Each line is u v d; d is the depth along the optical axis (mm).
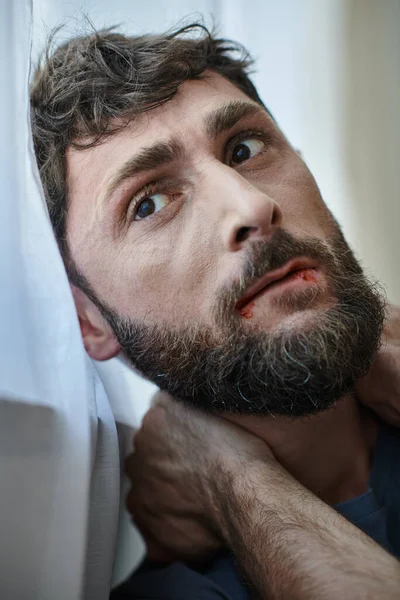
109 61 639
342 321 559
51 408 593
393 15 1129
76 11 731
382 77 1153
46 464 585
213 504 643
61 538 574
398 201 1154
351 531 540
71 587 571
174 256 597
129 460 729
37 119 660
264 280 559
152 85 618
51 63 668
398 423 695
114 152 614
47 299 588
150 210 621
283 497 582
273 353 548
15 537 576
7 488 579
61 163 646
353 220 1115
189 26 718
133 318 635
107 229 622
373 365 671
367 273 781
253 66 925
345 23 1072
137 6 790
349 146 1098
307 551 519
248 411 613
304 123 1051
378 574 489
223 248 571
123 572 730
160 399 714
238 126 641
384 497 669
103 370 725
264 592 535
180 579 672
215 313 575
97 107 619
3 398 586
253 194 561
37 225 581
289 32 999
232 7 931
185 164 607
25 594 576
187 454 677
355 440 694
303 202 637
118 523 702
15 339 588
